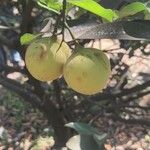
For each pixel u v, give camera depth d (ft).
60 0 1.50
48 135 4.14
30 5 2.21
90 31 1.46
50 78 1.42
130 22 1.43
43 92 3.09
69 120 3.26
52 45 1.41
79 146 1.70
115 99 3.41
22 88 3.28
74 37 1.43
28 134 4.31
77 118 3.32
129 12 1.47
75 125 1.77
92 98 3.34
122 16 1.48
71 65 1.35
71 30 1.52
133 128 4.66
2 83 3.18
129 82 4.10
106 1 1.71
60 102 3.18
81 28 1.53
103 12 1.34
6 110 4.90
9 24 3.10
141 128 4.72
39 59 1.40
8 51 4.09
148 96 5.77
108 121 4.15
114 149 4.37
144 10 1.49
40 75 1.42
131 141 4.78
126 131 4.55
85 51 1.37
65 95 3.34
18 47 2.89
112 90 3.54
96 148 1.71
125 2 1.72
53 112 3.14
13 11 3.14
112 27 1.44
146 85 3.29
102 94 3.34
